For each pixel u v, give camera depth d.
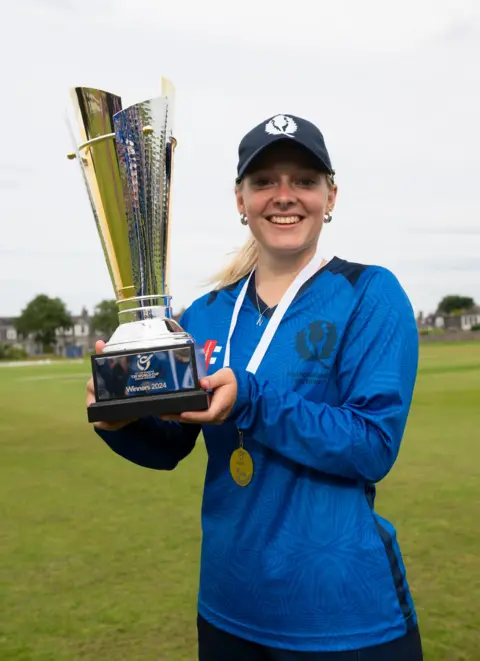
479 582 3.64
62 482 6.56
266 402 1.40
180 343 1.43
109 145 1.58
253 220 1.60
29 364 54.12
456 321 109.00
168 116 1.61
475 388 15.49
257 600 1.47
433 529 4.61
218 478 1.58
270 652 1.46
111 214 1.59
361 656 1.40
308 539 1.45
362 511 1.47
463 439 8.42
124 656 2.91
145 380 1.39
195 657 2.89
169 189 1.61
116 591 3.64
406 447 7.88
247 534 1.50
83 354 80.75
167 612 3.36
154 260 1.59
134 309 1.57
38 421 11.90
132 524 4.97
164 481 6.46
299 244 1.57
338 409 1.44
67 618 3.30
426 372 21.70
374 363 1.48
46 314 96.00
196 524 4.92
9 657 2.91
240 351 1.64
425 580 3.69
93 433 10.15
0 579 3.85
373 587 1.43
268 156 1.54
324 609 1.42
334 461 1.40
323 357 1.52
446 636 3.02
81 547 4.43
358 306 1.53
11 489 6.27
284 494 1.48
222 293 1.79
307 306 1.57
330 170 1.56
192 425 1.83
